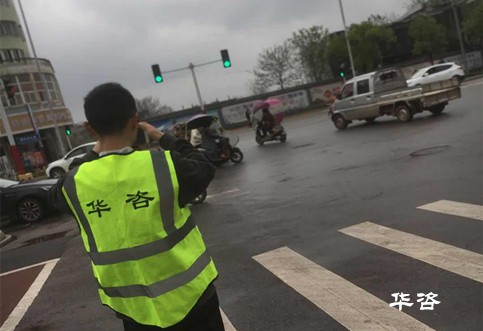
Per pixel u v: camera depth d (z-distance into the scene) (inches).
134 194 79.4
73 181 82.5
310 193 356.5
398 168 380.2
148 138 98.0
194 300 82.8
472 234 206.8
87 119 84.6
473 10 2025.1
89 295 223.1
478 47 2193.7
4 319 212.2
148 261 79.7
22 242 399.9
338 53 2108.8
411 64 1942.7
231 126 1718.8
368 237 228.2
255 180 475.8
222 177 541.3
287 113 1777.8
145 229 79.2
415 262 187.8
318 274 193.9
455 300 152.6
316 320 155.3
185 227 84.4
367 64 2103.8
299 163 531.2
